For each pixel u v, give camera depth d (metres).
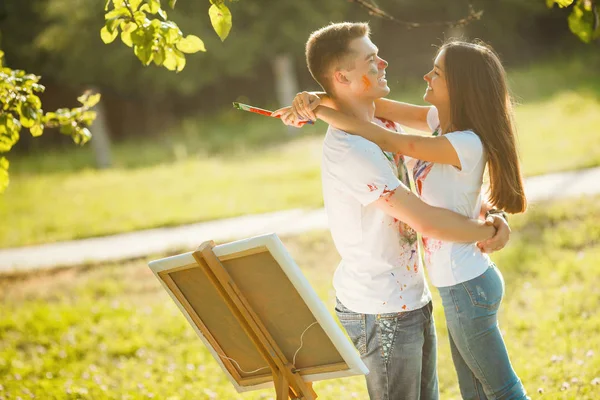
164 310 8.77
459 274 3.67
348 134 3.68
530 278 7.99
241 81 31.81
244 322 3.69
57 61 29.22
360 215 3.68
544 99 21.12
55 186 20.45
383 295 3.68
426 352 3.93
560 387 5.28
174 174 19.67
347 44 3.73
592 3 4.52
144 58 4.38
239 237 11.81
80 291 10.21
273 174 17.25
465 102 3.70
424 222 3.54
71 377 6.94
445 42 4.10
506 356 3.78
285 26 25.73
